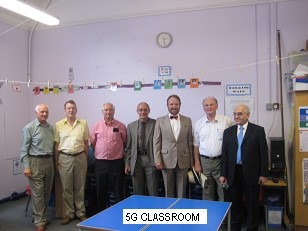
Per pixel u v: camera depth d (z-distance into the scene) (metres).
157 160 3.29
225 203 2.36
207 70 4.11
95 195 4.03
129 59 4.49
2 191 4.52
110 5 4.57
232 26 4.00
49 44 4.98
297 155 3.33
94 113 4.71
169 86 4.23
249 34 3.94
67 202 3.65
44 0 4.84
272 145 3.51
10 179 4.66
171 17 4.26
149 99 4.39
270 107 3.83
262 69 3.89
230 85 4.01
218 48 4.06
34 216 3.51
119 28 4.54
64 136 3.59
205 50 4.11
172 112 3.31
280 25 3.83
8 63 4.66
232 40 4.00
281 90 3.82
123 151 3.70
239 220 3.16
